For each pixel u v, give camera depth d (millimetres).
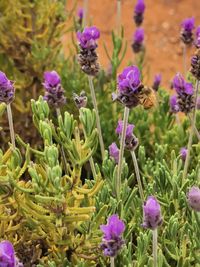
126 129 459
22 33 657
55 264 426
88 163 588
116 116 649
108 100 664
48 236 428
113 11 1173
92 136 421
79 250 429
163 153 555
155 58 1093
